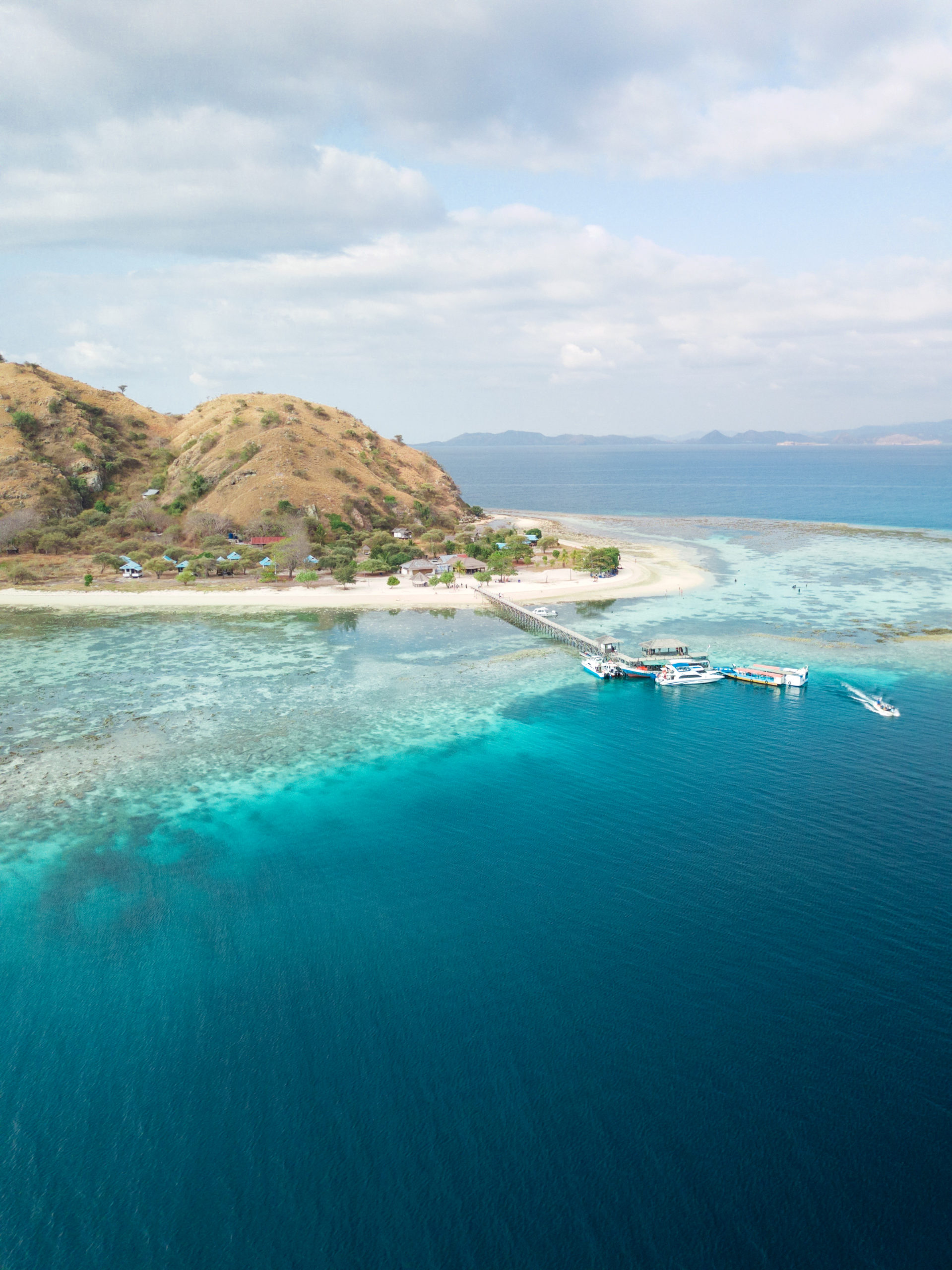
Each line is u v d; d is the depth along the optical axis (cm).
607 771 6450
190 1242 2631
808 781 6184
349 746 7112
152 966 4031
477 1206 2717
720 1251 2547
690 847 5131
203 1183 2841
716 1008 3628
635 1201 2717
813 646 10338
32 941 4269
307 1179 2838
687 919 4322
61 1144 3006
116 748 7138
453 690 8750
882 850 5056
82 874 4956
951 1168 2825
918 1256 2528
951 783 6116
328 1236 2636
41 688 8938
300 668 9700
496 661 9938
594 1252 2553
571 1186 2775
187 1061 3394
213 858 5131
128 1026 3609
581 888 4669
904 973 3841
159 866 5038
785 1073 3244
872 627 11288
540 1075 3259
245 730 7556
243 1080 3275
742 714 7856
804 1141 2934
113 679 9294
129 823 5656
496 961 3997
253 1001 3756
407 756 6844
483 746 7050
